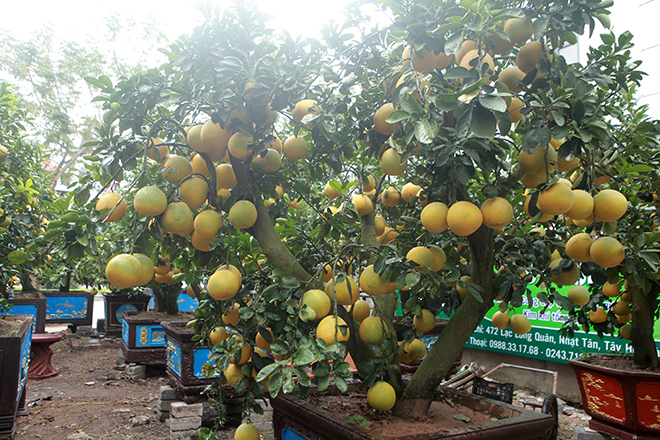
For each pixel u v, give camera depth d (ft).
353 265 10.21
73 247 6.72
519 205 10.77
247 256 9.84
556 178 6.52
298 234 10.37
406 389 8.57
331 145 9.36
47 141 52.85
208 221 7.38
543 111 6.31
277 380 5.90
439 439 6.75
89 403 19.80
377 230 10.76
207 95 7.17
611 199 7.02
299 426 8.62
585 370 14.53
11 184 16.58
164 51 7.59
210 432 8.95
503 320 10.94
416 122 5.88
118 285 6.69
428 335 18.67
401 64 8.00
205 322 9.82
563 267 8.91
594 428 14.38
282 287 7.70
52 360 28.45
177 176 7.89
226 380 9.22
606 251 7.52
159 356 23.82
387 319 9.37
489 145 6.46
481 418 8.45
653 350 13.66
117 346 32.76
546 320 21.90
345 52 8.28
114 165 7.52
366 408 8.77
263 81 7.17
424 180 8.15
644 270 10.18
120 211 7.17
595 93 8.51
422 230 10.87
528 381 23.07
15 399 13.17
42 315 28.19
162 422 17.57
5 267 17.40
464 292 10.08
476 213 6.48
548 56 7.12
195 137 7.66
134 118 7.40
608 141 6.76
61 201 7.04
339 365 6.50
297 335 6.89
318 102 8.39
